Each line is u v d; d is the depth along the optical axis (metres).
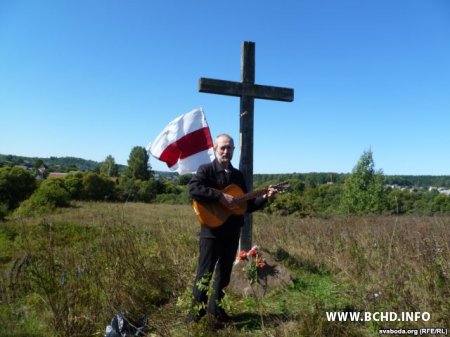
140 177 50.84
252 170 5.86
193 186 3.87
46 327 3.96
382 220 13.42
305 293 4.84
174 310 4.39
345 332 3.53
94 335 3.82
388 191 28.75
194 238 7.19
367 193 27.98
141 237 6.36
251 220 5.72
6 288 4.64
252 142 5.86
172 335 3.80
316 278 5.46
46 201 23.16
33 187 31.11
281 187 4.06
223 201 3.84
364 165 28.91
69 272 4.45
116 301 4.30
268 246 7.04
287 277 5.07
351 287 4.86
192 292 3.93
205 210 3.88
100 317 4.03
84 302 4.09
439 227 7.79
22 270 4.65
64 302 3.90
